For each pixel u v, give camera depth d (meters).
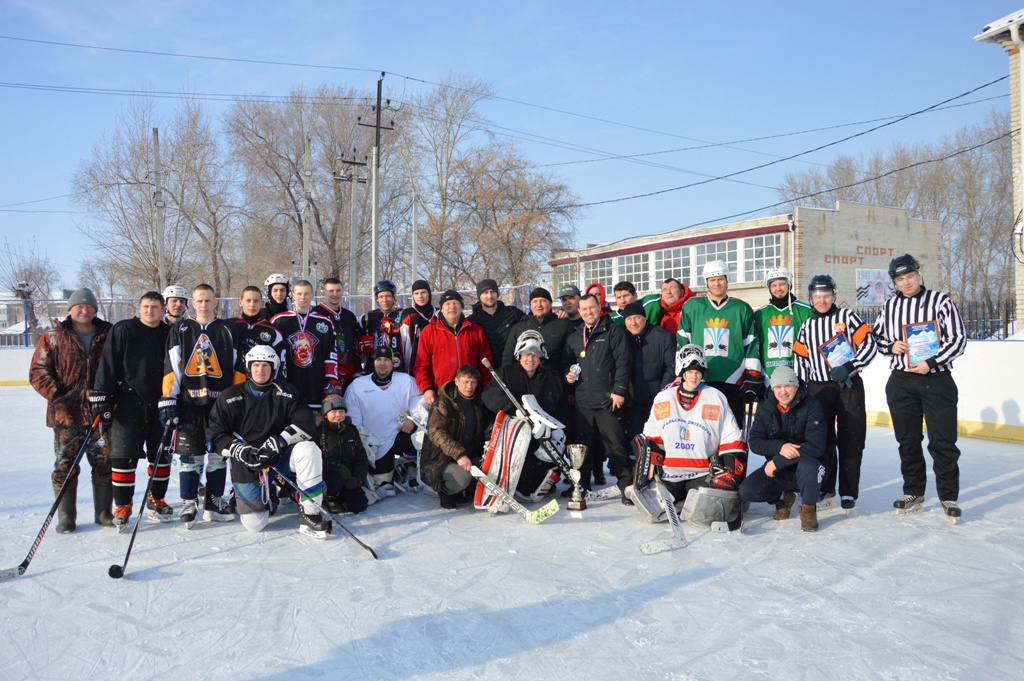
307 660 3.01
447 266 31.80
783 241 22.64
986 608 3.43
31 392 16.62
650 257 26.38
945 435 4.91
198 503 5.63
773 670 2.86
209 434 4.79
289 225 34.31
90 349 4.98
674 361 5.61
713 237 24.11
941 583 3.75
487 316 6.32
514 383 5.48
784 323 5.50
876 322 5.23
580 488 5.29
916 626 3.24
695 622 3.32
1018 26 13.51
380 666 2.95
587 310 5.47
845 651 3.01
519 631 3.25
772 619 3.34
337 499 5.27
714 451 4.91
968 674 2.81
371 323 6.76
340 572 4.05
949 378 4.93
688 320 5.73
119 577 3.95
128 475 4.89
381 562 4.21
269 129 32.50
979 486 5.90
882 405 9.59
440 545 4.53
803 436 4.75
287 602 3.62
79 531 4.91
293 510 5.38
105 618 3.46
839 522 4.93
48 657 3.08
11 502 5.80
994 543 4.40
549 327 5.88
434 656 3.03
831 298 5.11
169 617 3.46
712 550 4.35
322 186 33.22
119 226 28.59
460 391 5.32
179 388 4.90
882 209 24.42
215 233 31.83
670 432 4.96
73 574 4.05
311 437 4.81
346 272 33.62
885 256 24.53
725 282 5.62
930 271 25.92
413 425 5.70
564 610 3.47
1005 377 8.21
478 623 3.34
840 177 45.97
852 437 5.07
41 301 19.08
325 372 5.82
